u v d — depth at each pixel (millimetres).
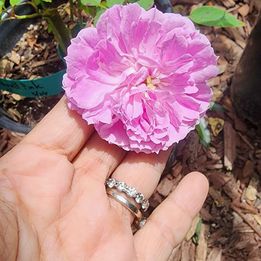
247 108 203
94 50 134
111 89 135
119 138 136
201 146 205
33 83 183
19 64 204
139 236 145
